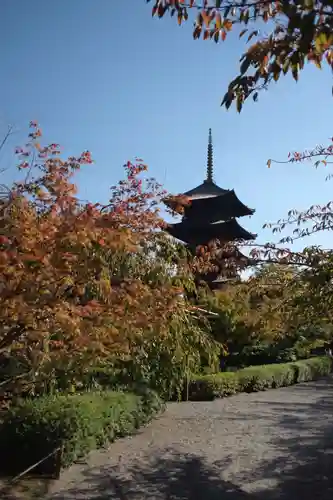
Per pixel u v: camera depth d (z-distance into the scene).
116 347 4.15
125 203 6.09
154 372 9.27
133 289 3.96
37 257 3.09
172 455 7.48
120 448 7.86
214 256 6.35
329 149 5.40
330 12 2.09
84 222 3.35
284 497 5.60
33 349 3.98
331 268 4.73
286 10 2.05
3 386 4.92
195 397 14.18
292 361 20.92
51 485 5.85
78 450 6.86
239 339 13.73
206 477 6.38
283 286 5.37
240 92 2.69
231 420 10.79
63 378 6.66
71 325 3.43
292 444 8.42
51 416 6.62
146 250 6.63
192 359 8.90
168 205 7.25
